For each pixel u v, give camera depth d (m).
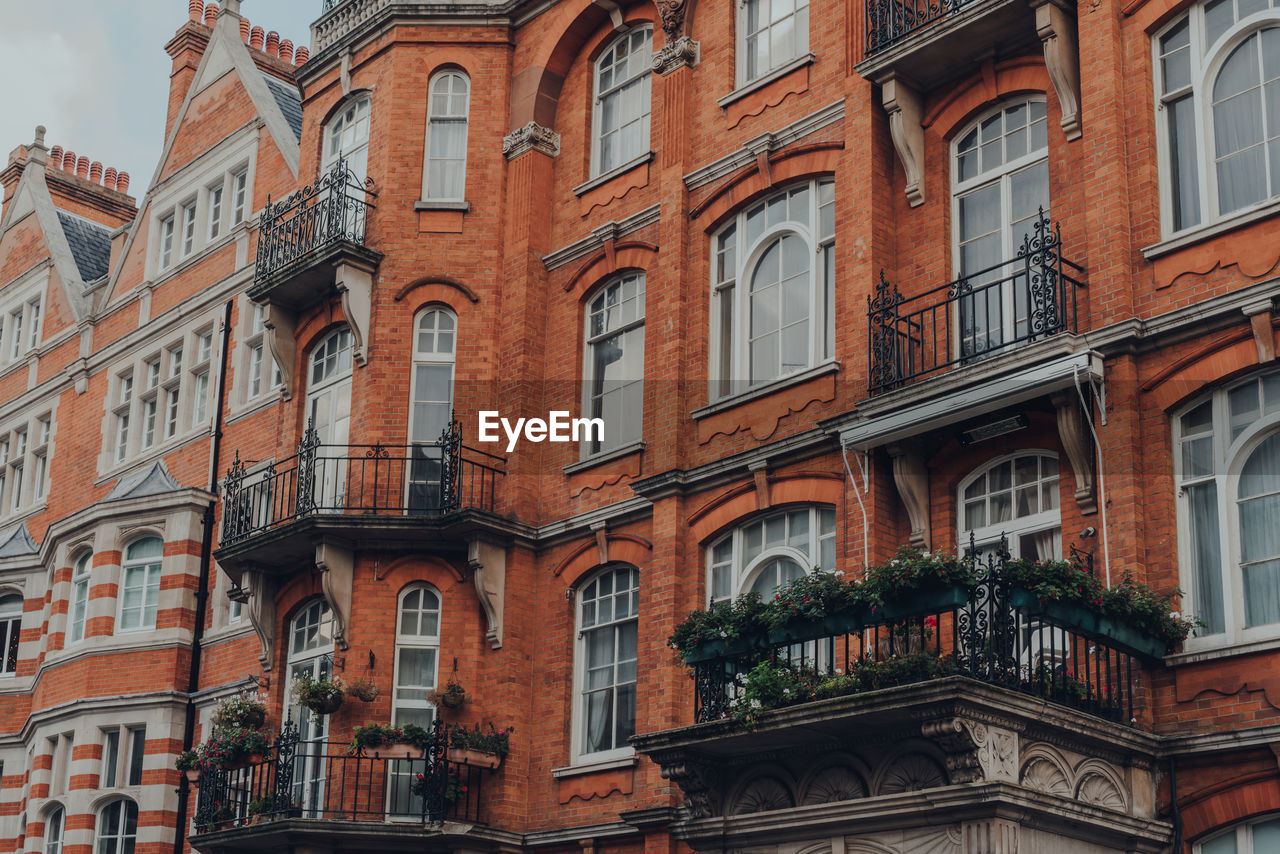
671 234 20.12
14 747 29.36
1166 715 13.91
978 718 12.95
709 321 19.62
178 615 25.86
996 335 16.45
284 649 22.39
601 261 21.38
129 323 30.30
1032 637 15.15
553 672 20.22
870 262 17.36
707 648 15.57
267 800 20.34
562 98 22.89
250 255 27.58
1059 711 13.26
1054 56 15.84
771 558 18.00
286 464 23.02
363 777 19.95
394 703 20.64
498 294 22.22
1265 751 13.23
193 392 28.05
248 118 28.75
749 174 19.52
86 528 27.38
